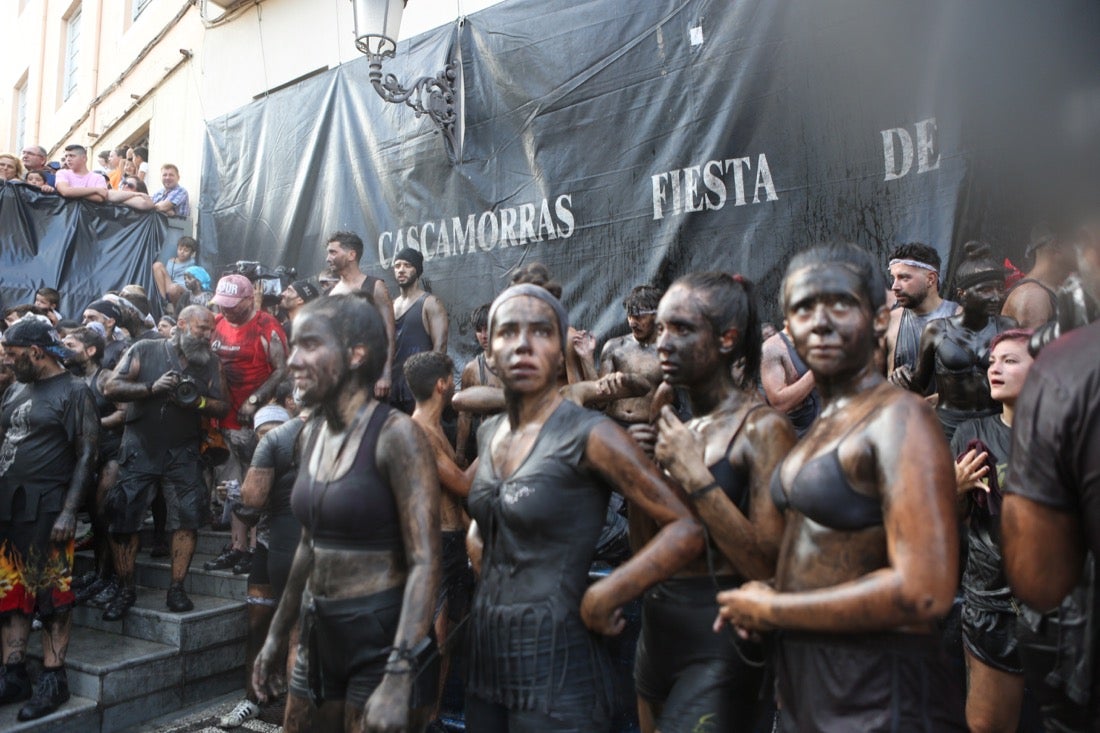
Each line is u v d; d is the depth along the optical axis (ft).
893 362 11.71
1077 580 5.24
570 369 12.25
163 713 14.01
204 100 29.04
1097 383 4.89
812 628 5.00
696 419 7.17
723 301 6.89
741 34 15.06
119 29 37.73
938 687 5.13
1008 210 11.39
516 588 6.42
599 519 6.57
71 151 26.58
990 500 8.36
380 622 6.89
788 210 14.39
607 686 6.39
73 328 18.39
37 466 12.78
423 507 6.79
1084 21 9.07
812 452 5.47
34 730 12.28
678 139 15.75
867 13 13.48
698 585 6.74
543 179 17.67
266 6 26.58
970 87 11.91
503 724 6.58
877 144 13.38
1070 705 6.08
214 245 25.11
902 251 11.48
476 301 18.72
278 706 13.67
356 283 15.42
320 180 22.47
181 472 15.14
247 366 17.11
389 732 6.09
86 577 16.70
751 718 6.65
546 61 17.81
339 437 7.19
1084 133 8.87
